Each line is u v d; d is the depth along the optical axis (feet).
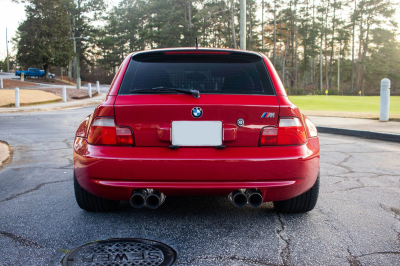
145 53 9.30
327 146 23.11
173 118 8.10
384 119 35.99
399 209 10.64
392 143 24.43
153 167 8.00
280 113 8.29
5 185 13.20
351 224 9.39
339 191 12.59
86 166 8.30
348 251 7.73
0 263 7.06
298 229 9.02
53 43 156.97
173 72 8.89
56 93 88.07
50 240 8.24
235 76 8.84
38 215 9.98
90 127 8.48
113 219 9.71
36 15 155.63
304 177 8.41
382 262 7.20
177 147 8.05
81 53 211.20
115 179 8.14
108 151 8.17
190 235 8.59
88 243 8.07
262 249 7.80
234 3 185.57
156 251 7.65
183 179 8.05
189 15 196.54
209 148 8.12
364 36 268.62
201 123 8.11
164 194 8.32
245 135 8.16
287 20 252.42
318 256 7.47
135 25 261.24
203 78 8.74
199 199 11.73
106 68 252.83
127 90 8.58
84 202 9.86
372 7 252.83
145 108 8.11
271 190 8.27
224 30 219.82
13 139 25.12
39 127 32.55
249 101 8.27
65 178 14.28
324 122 35.73
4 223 9.35
